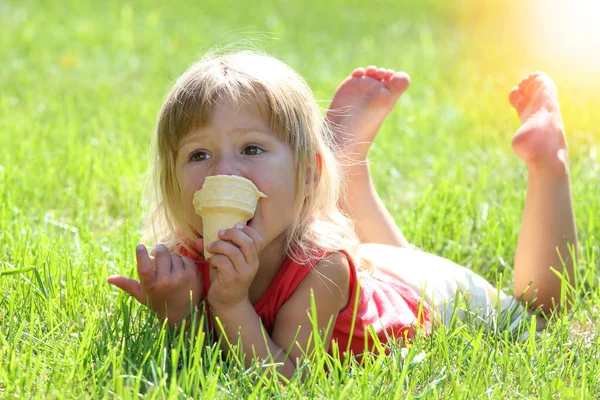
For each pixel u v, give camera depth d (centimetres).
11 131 864
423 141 909
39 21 1549
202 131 416
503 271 586
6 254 530
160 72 1257
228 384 373
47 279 471
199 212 404
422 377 394
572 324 491
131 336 419
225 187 395
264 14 1816
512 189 695
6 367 374
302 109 438
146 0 1878
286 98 427
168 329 416
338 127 589
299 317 423
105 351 396
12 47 1347
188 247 461
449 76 1262
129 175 732
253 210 401
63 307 460
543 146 528
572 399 372
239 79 420
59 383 365
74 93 1102
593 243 589
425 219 625
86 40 1437
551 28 1720
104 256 544
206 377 371
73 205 687
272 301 430
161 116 437
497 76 1264
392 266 511
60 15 1628
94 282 493
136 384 352
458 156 852
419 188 759
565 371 406
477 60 1409
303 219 441
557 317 507
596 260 571
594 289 537
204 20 1683
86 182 717
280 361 408
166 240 475
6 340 412
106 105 1036
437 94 1141
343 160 576
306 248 432
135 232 602
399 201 731
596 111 993
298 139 430
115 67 1279
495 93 1145
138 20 1633
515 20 1834
